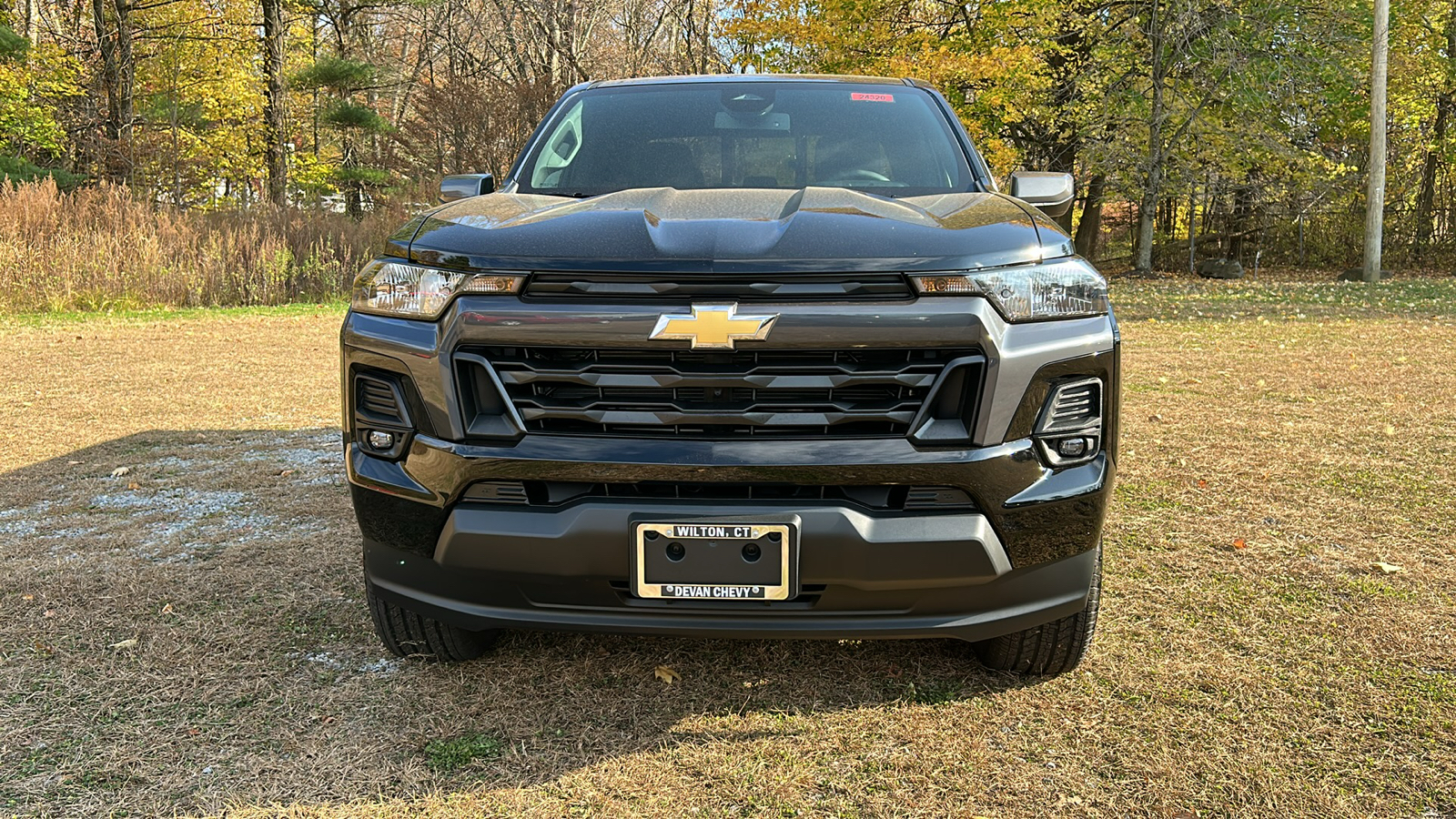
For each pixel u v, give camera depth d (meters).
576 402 2.16
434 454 2.22
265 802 2.14
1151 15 22.78
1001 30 20.58
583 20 37.69
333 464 5.24
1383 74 20.67
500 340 2.14
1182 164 23.56
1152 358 8.99
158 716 2.51
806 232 2.18
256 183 29.00
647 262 2.09
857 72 20.28
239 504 4.48
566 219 2.32
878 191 3.06
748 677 2.73
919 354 2.12
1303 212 25.84
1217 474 4.87
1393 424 5.98
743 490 2.16
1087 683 2.67
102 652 2.89
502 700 2.60
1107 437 2.30
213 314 13.00
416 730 2.45
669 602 2.18
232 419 6.46
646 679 2.72
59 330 11.03
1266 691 2.62
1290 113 24.50
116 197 14.95
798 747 2.36
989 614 2.26
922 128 3.41
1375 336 10.46
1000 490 2.15
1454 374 7.80
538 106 27.12
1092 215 26.67
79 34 27.20
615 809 2.12
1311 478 4.78
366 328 2.34
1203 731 2.42
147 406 6.88
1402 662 2.78
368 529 2.40
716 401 2.13
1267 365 8.45
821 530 2.11
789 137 3.32
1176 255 28.17
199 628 3.06
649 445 2.12
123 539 3.95
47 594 3.33
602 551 2.16
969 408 2.12
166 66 26.92
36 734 2.42
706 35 37.50
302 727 2.46
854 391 2.13
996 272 2.13
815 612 2.20
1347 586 3.37
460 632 2.71
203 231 15.28
